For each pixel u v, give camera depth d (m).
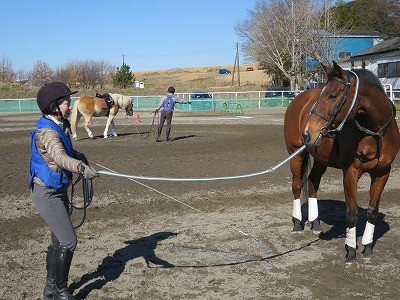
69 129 4.35
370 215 5.38
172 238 6.14
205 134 18.16
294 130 6.43
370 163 5.05
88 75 64.94
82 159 4.52
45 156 4.03
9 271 5.13
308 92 6.49
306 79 44.66
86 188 4.71
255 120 25.44
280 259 5.38
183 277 4.90
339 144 5.18
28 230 6.57
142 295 4.49
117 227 6.64
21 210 7.58
